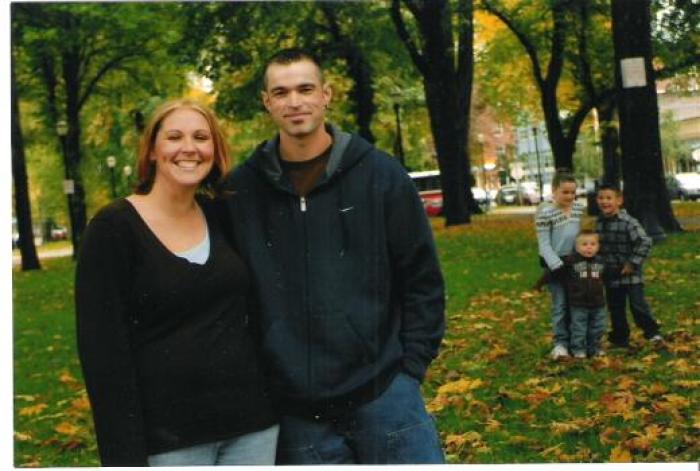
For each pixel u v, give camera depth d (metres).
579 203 7.29
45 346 10.87
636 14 14.38
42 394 7.85
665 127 34.66
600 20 25.00
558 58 26.30
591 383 6.38
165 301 2.91
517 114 34.59
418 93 34.84
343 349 3.09
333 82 26.00
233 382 2.96
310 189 3.18
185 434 2.90
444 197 25.41
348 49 24.22
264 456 3.03
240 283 3.04
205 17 22.62
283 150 3.24
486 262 15.34
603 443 4.98
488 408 5.86
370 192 3.18
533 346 7.94
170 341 2.91
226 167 3.13
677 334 7.84
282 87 3.18
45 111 27.80
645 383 6.24
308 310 3.11
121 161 32.00
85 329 2.88
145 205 2.99
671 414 5.36
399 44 25.44
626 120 14.62
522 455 4.93
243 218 3.17
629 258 7.52
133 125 30.89
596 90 27.42
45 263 28.34
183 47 23.48
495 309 10.41
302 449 3.10
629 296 7.59
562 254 7.23
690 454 4.75
